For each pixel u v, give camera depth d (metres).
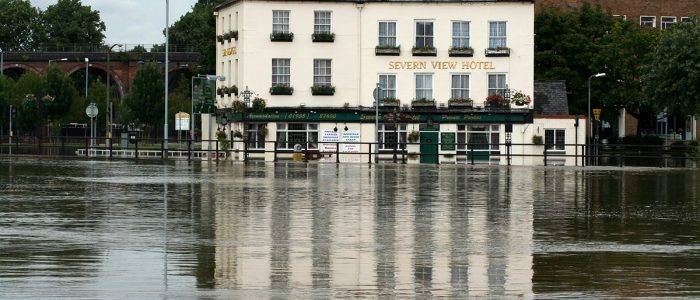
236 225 22.31
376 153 54.62
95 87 102.88
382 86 64.19
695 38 66.50
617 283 15.45
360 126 63.84
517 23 64.00
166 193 30.77
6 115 100.69
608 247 19.28
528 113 63.50
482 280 15.71
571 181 38.81
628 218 24.45
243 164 52.69
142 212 24.97
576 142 60.22
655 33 79.19
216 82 68.38
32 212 24.88
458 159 63.00
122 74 116.75
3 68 115.75
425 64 64.06
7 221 22.86
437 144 54.38
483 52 64.00
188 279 15.59
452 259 17.72
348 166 51.28
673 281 15.62
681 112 69.81
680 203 28.77
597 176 42.69
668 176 43.03
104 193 30.72
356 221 23.25
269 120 63.53
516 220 23.80
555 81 68.25
